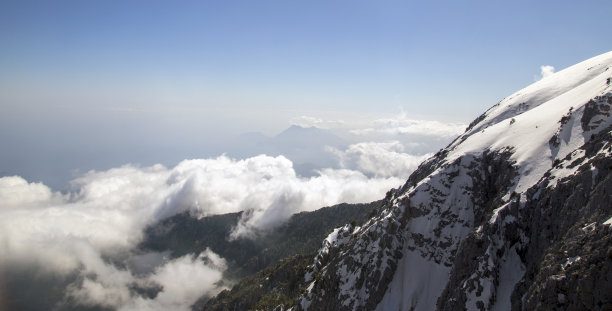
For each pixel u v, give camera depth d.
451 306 67.38
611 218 47.72
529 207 68.94
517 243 67.44
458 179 98.19
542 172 75.88
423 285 85.06
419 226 93.94
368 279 91.31
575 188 59.81
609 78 85.12
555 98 109.31
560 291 46.75
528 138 91.31
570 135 78.25
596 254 45.00
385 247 93.44
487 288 63.69
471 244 71.81
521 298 58.91
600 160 57.59
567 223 57.72
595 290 42.84
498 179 89.38
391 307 85.12
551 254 54.06
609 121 71.94
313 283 114.56
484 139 106.88
